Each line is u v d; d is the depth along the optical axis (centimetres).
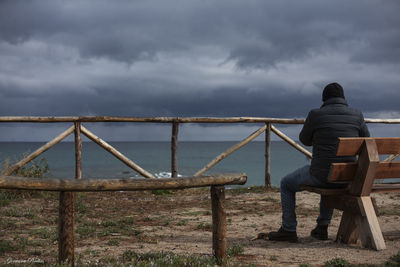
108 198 852
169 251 393
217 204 339
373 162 397
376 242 395
